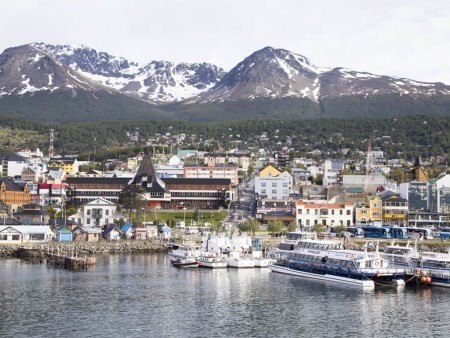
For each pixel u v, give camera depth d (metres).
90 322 148.12
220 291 185.88
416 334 142.50
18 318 151.00
